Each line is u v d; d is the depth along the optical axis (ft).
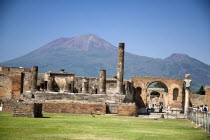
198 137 108.37
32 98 248.93
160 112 316.40
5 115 161.99
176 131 125.70
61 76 314.76
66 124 132.87
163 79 343.46
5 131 104.68
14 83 276.21
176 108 329.52
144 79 343.05
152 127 139.13
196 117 166.30
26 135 98.99
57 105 206.59
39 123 130.93
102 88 286.46
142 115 238.89
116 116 201.05
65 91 291.58
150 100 485.56
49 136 98.63
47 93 256.52
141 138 101.71
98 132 111.75
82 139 95.71
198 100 347.56
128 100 275.18
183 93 343.26
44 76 309.42
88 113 210.59
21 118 148.46
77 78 317.22
